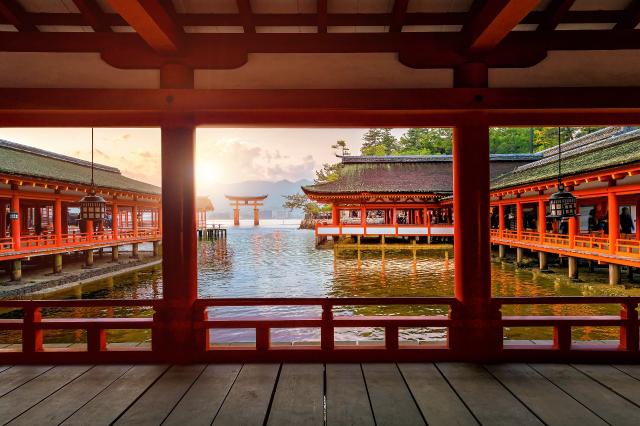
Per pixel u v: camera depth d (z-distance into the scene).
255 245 41.50
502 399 3.72
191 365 4.59
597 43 4.69
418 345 4.84
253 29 4.79
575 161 19.66
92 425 3.31
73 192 22.36
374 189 36.28
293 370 4.42
